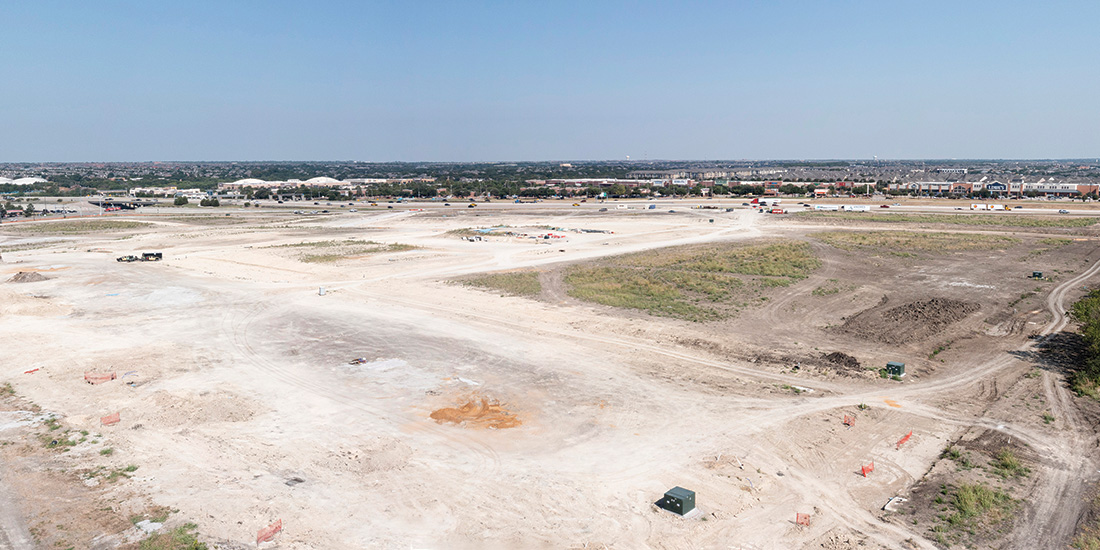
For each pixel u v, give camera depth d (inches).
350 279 2605.8
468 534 799.1
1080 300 1907.0
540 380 1369.3
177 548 759.1
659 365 1466.5
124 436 1085.8
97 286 2471.7
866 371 1407.5
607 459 1004.6
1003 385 1315.2
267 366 1475.1
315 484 925.2
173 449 1037.8
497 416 1178.6
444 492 903.7
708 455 1012.5
